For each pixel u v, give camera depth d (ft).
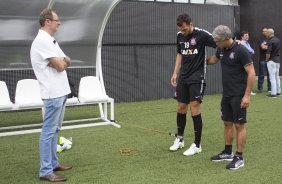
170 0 42.65
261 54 43.39
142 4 38.06
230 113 18.08
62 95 15.90
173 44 40.34
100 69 29.76
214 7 42.39
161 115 31.32
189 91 19.81
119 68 37.45
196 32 19.20
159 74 39.88
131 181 16.06
